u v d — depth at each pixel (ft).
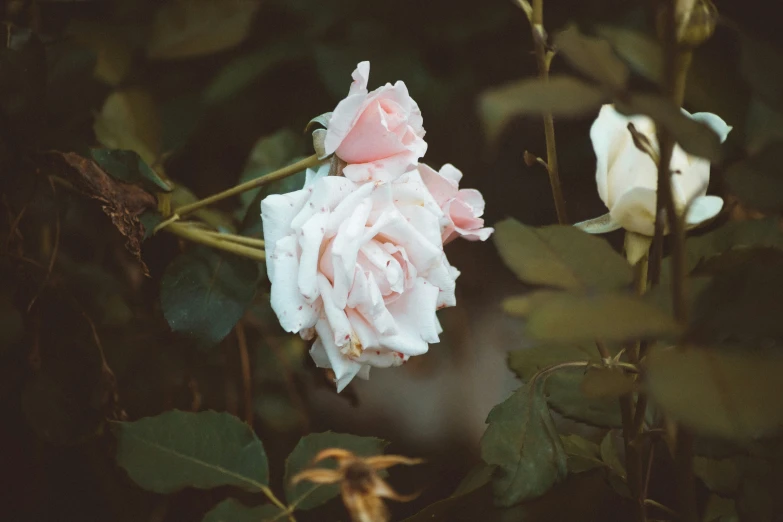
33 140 2.27
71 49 2.39
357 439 2.16
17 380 2.36
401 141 2.03
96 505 2.48
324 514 2.43
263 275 2.46
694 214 1.89
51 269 2.37
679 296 1.65
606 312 1.57
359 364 2.01
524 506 2.11
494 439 1.97
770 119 1.88
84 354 2.37
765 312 1.63
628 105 1.58
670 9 1.64
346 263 1.93
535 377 2.01
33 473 2.44
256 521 2.08
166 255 2.48
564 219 2.02
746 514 1.96
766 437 1.90
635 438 1.98
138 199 2.29
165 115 2.68
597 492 2.12
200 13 2.64
